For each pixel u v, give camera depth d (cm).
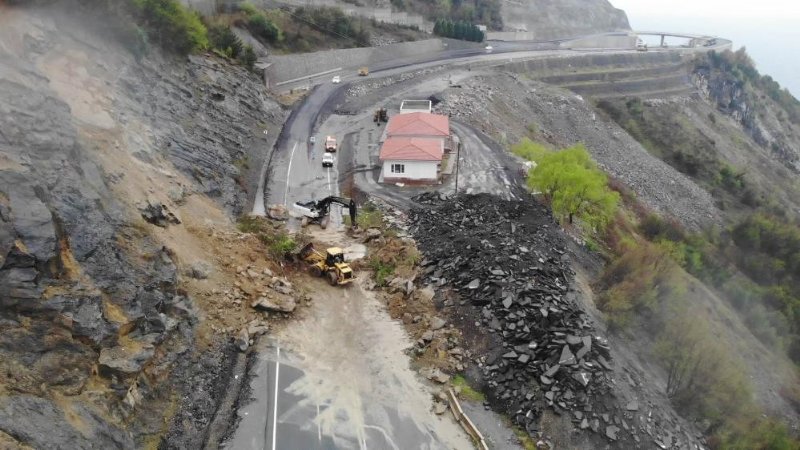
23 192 2191
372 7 11825
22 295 2020
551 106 9431
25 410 1819
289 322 3178
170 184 3672
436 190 5106
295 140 6128
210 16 7788
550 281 3397
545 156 5091
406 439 2528
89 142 3169
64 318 2092
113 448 2022
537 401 2708
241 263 3406
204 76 5672
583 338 2919
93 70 3856
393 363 2969
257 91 6550
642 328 3478
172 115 4547
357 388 2792
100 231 2511
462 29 12088
